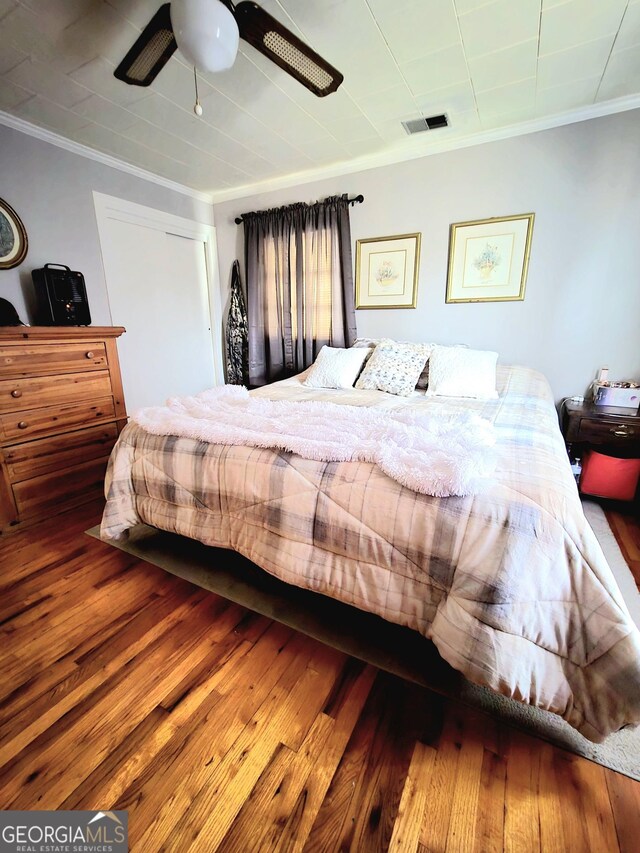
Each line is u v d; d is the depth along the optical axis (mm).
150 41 1435
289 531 1230
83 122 2305
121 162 2875
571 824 808
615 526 2045
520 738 983
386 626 1351
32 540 1926
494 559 917
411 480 1050
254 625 1358
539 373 2553
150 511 1608
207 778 896
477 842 781
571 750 956
